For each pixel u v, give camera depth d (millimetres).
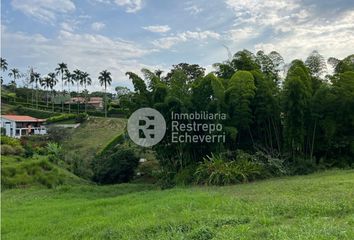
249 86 12938
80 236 6238
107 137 38531
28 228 7406
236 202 6961
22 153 25672
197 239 4961
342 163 13320
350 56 14125
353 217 4988
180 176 13648
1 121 45281
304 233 4344
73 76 61812
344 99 12594
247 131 14109
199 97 13469
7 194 15273
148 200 9023
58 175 20438
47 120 47625
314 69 14203
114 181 21031
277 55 14633
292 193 7516
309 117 13133
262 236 4613
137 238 5461
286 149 13648
